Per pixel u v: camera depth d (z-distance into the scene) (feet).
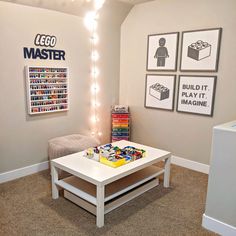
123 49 12.62
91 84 11.77
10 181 9.27
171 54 10.69
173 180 9.55
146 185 8.61
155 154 8.55
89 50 11.37
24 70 9.23
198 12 9.67
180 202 7.94
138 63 12.07
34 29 9.27
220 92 9.48
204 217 6.64
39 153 10.23
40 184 9.05
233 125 6.44
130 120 12.96
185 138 10.82
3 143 9.09
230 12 8.86
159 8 10.84
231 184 6.02
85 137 10.34
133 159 7.90
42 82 9.71
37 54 9.50
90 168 7.22
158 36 11.01
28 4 8.92
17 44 8.90
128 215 7.20
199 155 10.46
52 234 6.34
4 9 8.40
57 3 9.54
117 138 12.57
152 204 7.80
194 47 9.93
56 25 9.93
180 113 10.83
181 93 10.61
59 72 10.23
